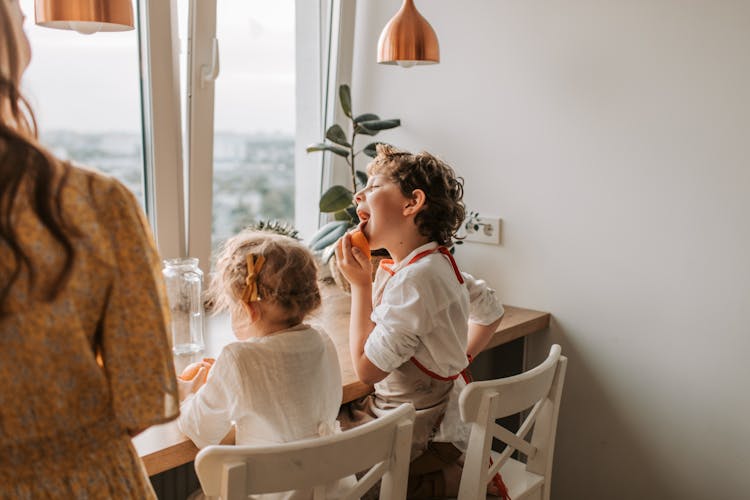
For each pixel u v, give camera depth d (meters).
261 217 2.40
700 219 1.88
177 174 2.08
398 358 1.46
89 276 0.77
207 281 2.19
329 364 1.40
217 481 1.07
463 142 2.27
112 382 0.80
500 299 2.26
